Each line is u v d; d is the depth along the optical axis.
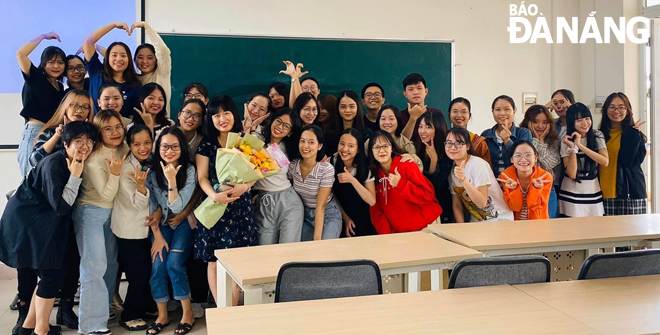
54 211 2.80
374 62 5.18
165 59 3.91
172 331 3.18
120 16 4.61
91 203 3.01
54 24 4.48
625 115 4.02
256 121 3.41
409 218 3.22
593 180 3.83
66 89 3.85
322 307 1.67
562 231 2.71
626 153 4.03
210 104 3.02
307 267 1.87
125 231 3.08
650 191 5.37
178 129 3.05
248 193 3.08
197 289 3.61
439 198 3.50
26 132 3.60
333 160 3.44
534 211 3.21
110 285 3.17
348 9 5.11
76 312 3.51
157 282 3.18
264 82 4.94
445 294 1.78
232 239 2.97
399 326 1.50
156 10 4.69
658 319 1.53
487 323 1.51
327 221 3.26
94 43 3.80
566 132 4.02
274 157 2.94
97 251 3.01
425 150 3.62
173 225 3.16
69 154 2.80
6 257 2.76
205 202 2.90
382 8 5.19
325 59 5.07
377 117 3.62
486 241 2.49
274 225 3.13
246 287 1.97
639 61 5.33
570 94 4.19
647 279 1.91
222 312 1.63
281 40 4.97
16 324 3.29
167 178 2.94
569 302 1.68
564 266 2.89
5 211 2.80
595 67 5.57
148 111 3.40
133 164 3.08
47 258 2.78
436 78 5.33
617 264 1.94
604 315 1.56
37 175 2.81
